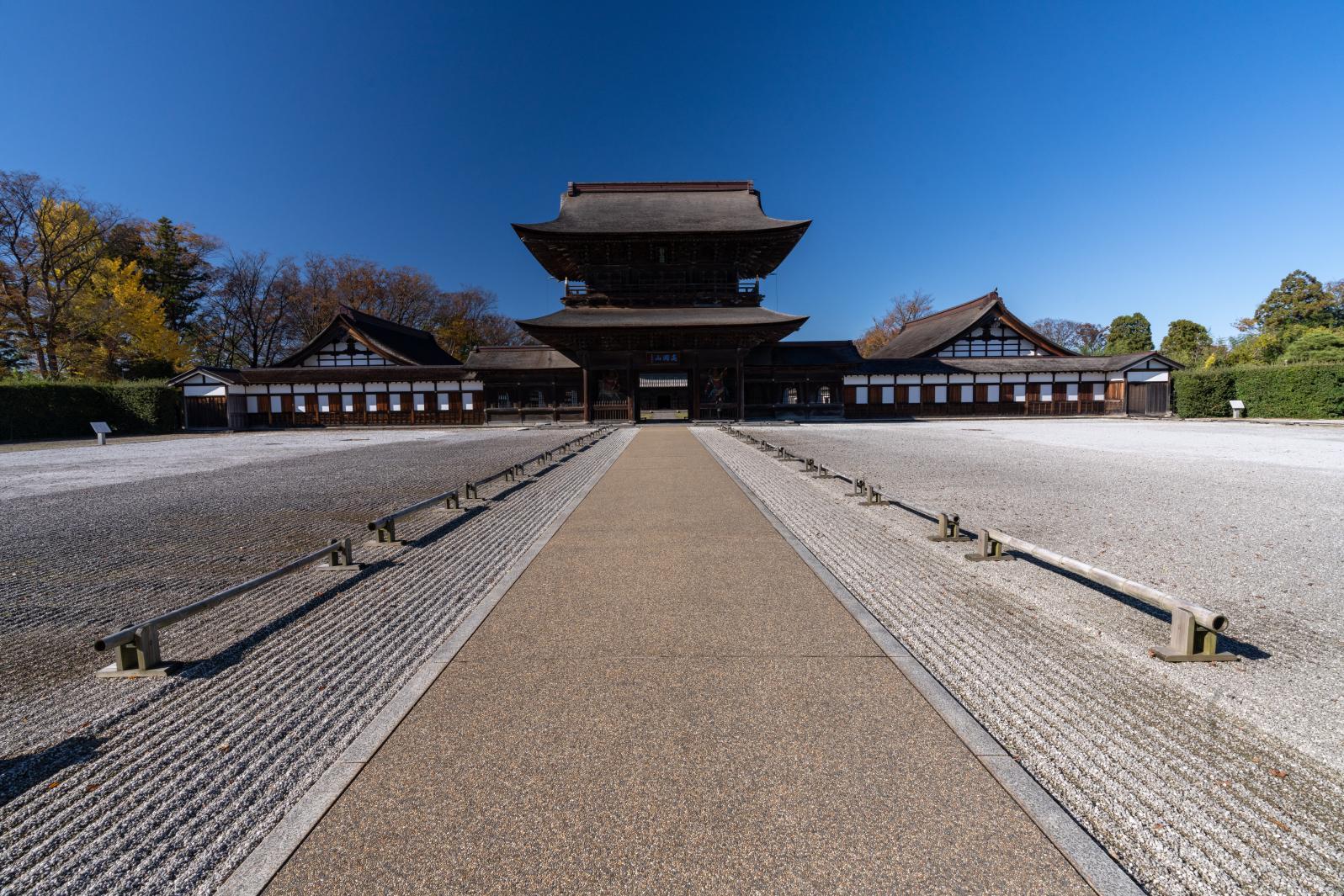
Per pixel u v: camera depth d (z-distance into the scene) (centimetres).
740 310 3086
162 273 4438
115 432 3153
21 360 3669
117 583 568
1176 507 823
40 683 366
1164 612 443
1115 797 244
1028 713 308
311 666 378
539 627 427
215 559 650
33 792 260
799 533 708
